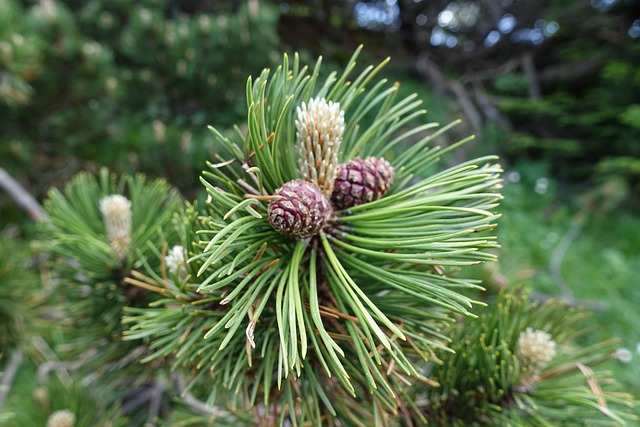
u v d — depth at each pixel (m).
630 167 1.53
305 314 0.14
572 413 0.19
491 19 1.67
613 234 1.46
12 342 0.34
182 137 0.64
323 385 0.16
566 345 0.22
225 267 0.13
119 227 0.22
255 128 0.14
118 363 0.24
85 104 0.73
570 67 1.88
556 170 1.85
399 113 0.18
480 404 0.19
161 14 0.85
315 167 0.16
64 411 0.29
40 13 0.68
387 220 0.15
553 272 1.05
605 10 1.79
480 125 1.52
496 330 0.18
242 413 0.21
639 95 1.70
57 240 0.22
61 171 0.81
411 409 0.20
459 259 0.14
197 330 0.15
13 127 0.72
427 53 1.63
